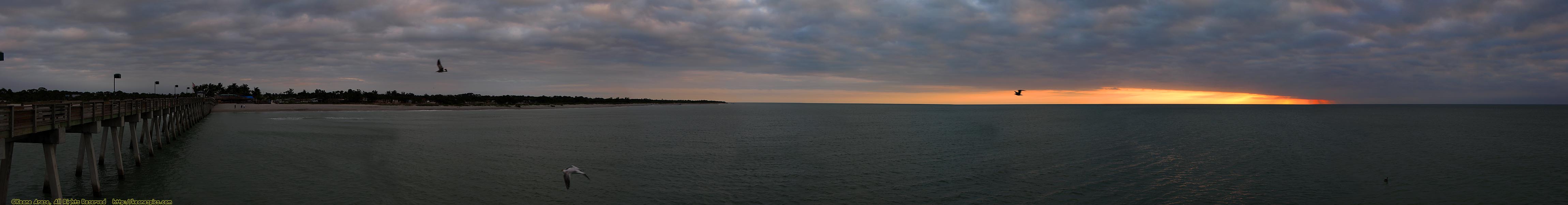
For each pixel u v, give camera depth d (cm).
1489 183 3123
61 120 1992
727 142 5297
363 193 2575
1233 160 3956
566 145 4878
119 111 2714
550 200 2558
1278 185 3034
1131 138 5956
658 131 6806
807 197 2695
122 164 2750
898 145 5041
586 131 6800
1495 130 7444
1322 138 5978
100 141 4122
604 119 10394
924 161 3881
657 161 3791
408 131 6225
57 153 3441
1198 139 5728
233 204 2355
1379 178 3247
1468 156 4297
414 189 2694
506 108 17238
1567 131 7206
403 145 4528
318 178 2877
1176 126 8388
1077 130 7381
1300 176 3300
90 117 2273
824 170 3438
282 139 4747
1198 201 2684
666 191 2786
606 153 4256
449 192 2656
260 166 3191
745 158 4041
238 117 8512
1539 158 4162
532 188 2784
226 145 4200
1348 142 5512
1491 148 4931
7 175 1866
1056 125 8569
